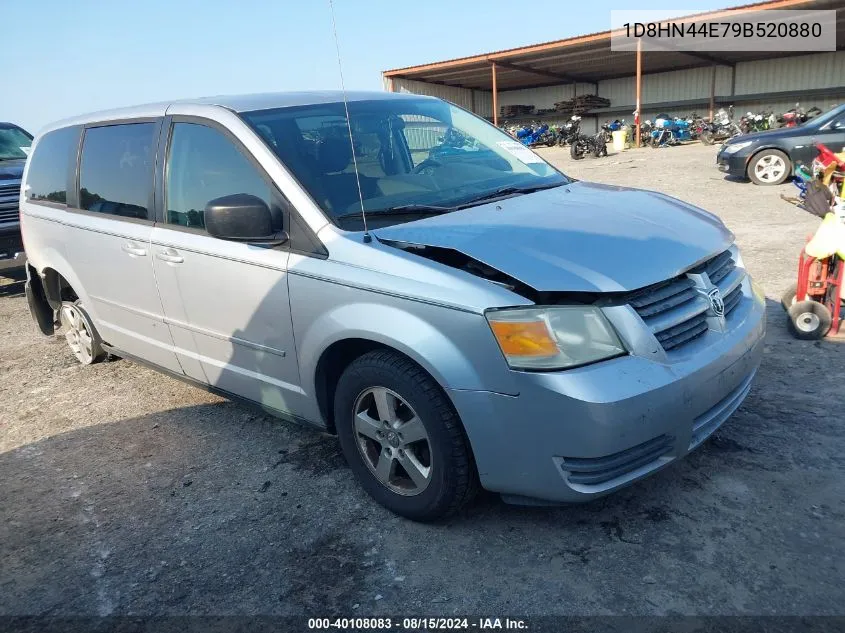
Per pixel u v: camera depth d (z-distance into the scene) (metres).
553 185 3.62
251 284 3.13
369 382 2.77
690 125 24.75
